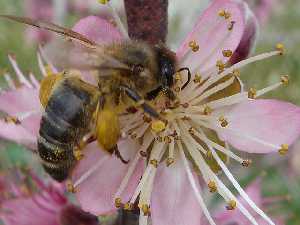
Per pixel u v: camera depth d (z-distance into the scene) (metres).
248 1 0.13
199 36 0.06
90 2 0.12
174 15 0.13
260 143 0.06
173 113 0.06
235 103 0.06
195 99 0.06
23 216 0.07
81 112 0.06
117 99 0.06
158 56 0.06
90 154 0.06
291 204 0.12
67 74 0.06
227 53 0.06
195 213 0.06
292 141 0.06
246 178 0.11
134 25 0.06
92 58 0.05
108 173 0.06
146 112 0.06
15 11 0.15
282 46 0.06
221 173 0.07
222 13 0.06
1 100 0.07
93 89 0.06
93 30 0.06
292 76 0.14
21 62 0.12
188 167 0.06
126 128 0.06
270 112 0.06
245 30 0.07
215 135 0.06
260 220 0.07
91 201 0.06
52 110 0.06
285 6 0.16
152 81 0.06
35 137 0.07
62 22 0.13
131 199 0.06
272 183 0.12
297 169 0.12
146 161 0.06
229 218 0.07
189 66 0.06
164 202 0.06
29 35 0.13
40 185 0.08
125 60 0.06
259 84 0.13
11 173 0.08
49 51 0.05
